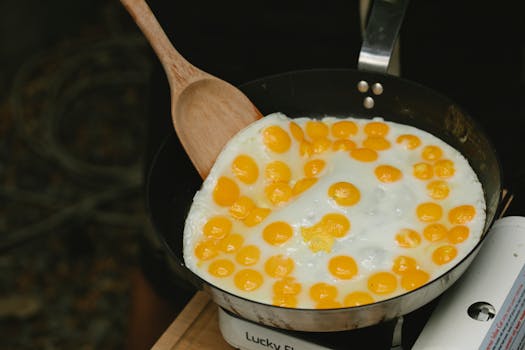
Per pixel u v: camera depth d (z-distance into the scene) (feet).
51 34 8.43
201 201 3.51
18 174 7.33
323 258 3.35
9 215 7.05
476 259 3.43
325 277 3.32
